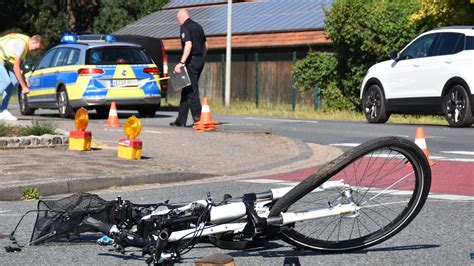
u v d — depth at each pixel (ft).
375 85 85.51
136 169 46.91
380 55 113.19
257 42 139.33
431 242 28.25
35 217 34.27
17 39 70.49
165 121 86.69
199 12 170.40
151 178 45.16
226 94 132.87
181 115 75.46
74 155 51.75
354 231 26.86
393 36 111.65
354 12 113.39
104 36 95.86
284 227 24.80
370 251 26.89
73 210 25.98
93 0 220.64
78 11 223.51
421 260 25.68
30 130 57.57
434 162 49.88
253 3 163.02
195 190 41.68
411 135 69.05
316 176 24.04
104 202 26.23
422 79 79.46
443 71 77.10
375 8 112.88
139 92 89.51
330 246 26.25
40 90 96.12
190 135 65.87
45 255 26.91
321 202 25.53
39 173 44.45
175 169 47.80
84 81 88.33
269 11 151.84
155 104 90.99
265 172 49.80
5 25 224.74
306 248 26.07
